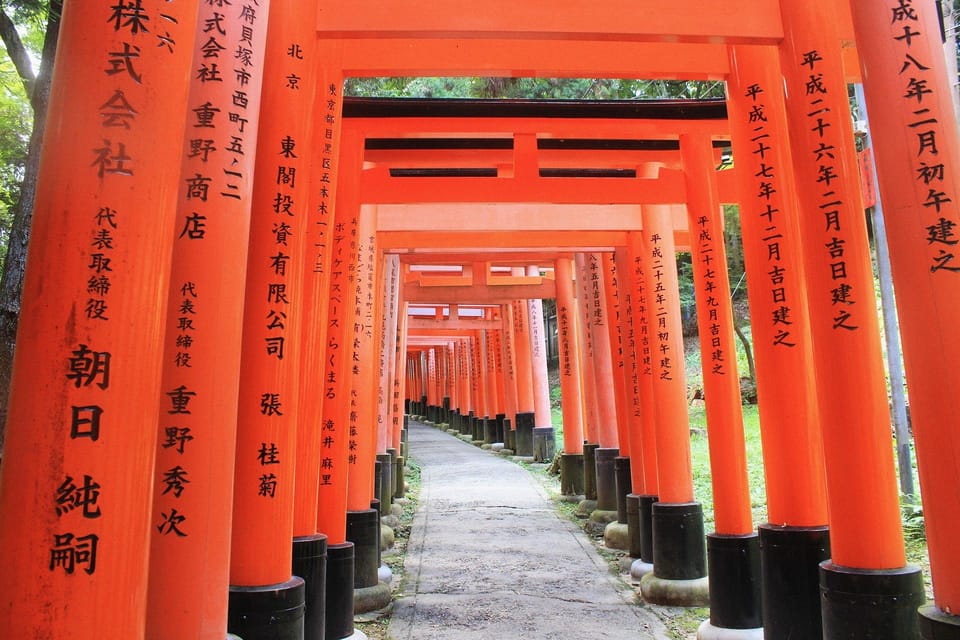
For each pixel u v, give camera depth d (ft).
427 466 61.11
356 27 14.88
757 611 18.74
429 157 26.32
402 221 28.40
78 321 7.66
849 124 14.53
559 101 22.74
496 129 23.21
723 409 19.93
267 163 13.92
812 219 14.33
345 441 19.83
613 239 30.89
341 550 18.74
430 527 35.65
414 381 141.79
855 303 13.78
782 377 16.49
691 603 22.49
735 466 19.66
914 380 11.98
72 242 7.77
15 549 7.32
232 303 11.32
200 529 10.71
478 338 84.53
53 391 7.54
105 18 8.17
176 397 10.89
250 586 12.69
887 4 12.73
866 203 24.07
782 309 16.62
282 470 13.25
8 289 21.81
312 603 15.61
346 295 20.89
